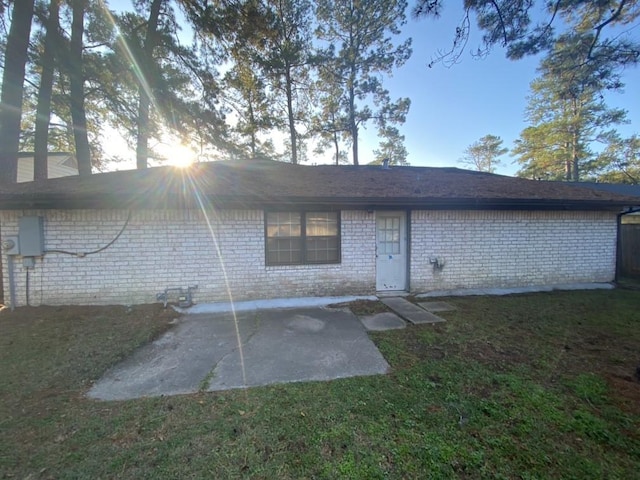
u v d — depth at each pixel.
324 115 20.36
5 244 5.59
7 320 5.07
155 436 2.41
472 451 2.24
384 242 7.27
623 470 2.07
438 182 8.41
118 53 10.25
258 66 16.33
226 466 2.10
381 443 2.32
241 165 9.45
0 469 2.06
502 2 4.69
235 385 3.23
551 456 2.19
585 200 7.44
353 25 18.69
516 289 7.58
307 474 2.04
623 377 3.31
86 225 5.86
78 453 2.21
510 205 7.29
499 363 3.66
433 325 5.05
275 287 6.63
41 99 9.71
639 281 8.53
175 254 6.20
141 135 11.73
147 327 4.89
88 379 3.35
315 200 6.21
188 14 10.05
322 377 3.39
